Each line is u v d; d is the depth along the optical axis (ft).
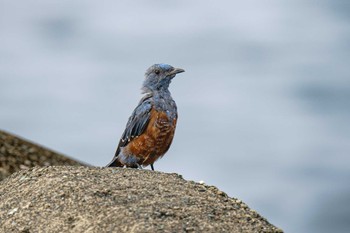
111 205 41.68
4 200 44.83
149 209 41.27
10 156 76.38
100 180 45.06
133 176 46.21
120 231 39.14
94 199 42.32
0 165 73.20
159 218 40.50
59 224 40.73
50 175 46.21
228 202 44.93
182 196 43.73
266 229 42.47
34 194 44.19
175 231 39.45
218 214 42.60
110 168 47.85
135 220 40.01
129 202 42.09
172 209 41.68
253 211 44.55
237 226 41.83
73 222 40.70
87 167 47.85
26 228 41.19
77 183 44.39
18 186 46.19
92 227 39.75
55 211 41.98
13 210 43.19
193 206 42.70
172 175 47.50
